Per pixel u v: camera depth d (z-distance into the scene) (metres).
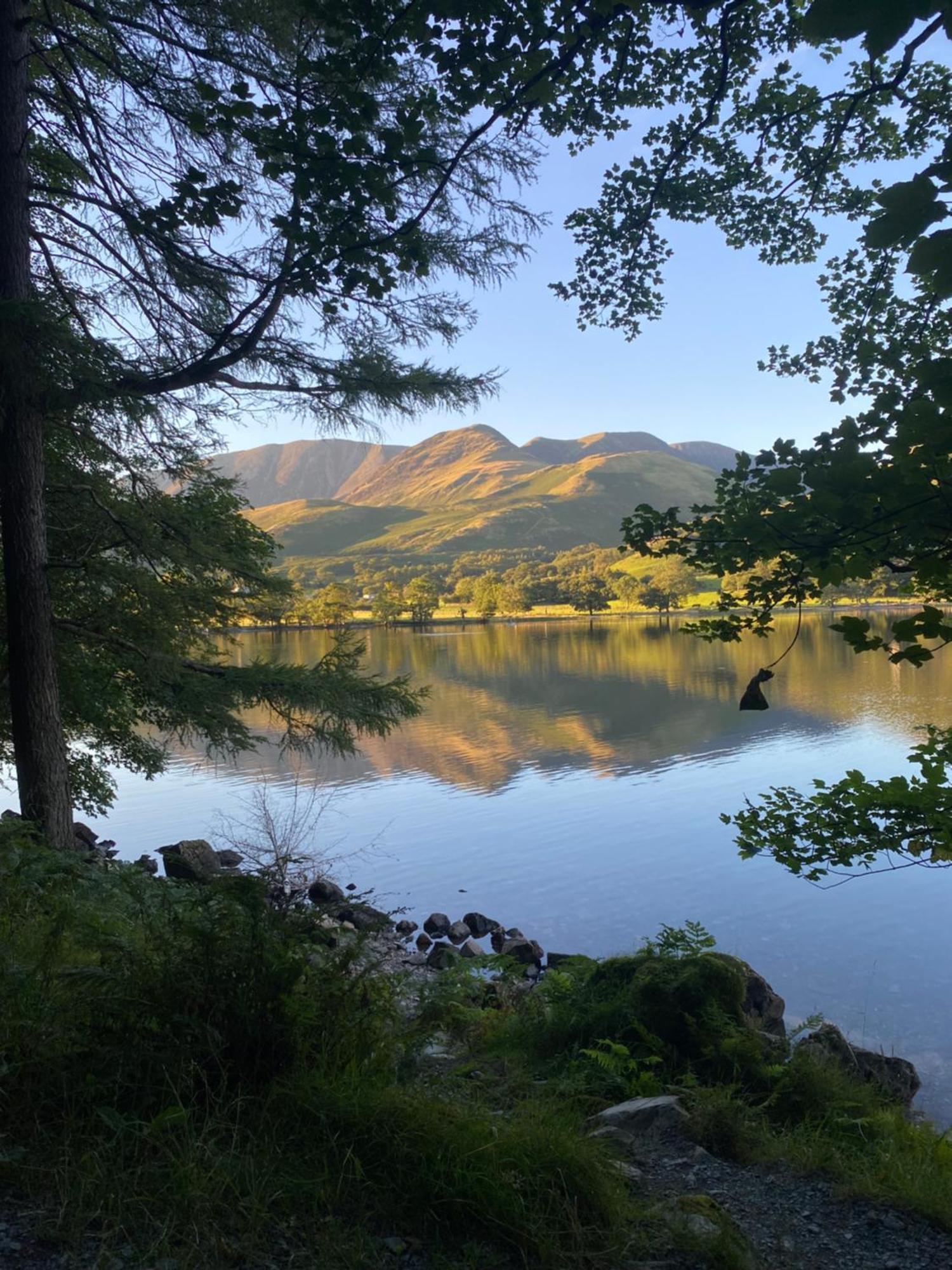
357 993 3.92
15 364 7.23
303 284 4.35
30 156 9.54
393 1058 3.82
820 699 46.34
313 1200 2.82
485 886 16.20
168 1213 2.62
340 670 11.20
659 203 5.28
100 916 5.41
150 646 10.94
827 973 11.34
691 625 3.55
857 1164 3.91
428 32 3.70
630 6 3.37
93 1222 2.63
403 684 11.26
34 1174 2.77
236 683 10.73
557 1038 5.36
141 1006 3.41
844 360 4.75
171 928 3.76
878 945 12.38
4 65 8.59
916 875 15.71
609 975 5.84
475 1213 2.85
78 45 8.03
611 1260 2.78
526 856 18.36
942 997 10.44
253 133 4.05
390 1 3.62
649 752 32.06
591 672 68.12
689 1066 4.90
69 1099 3.08
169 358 8.94
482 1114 3.38
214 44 7.47
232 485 12.48
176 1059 3.23
